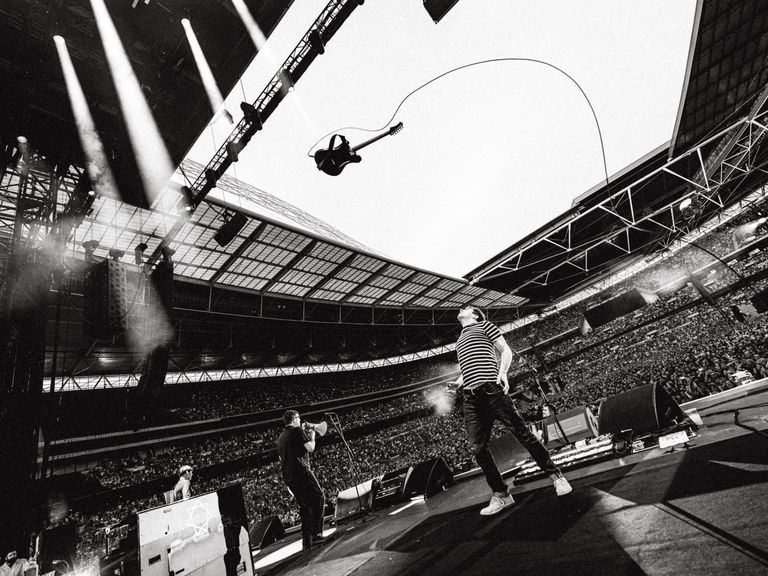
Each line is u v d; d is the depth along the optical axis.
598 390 19.95
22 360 6.14
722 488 1.48
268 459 26.78
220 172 9.02
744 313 13.57
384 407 37.53
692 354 18.19
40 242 7.33
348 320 27.31
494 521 2.13
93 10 7.52
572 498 2.05
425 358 43.72
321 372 34.56
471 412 2.43
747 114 12.11
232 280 19.06
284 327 25.16
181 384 25.36
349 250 19.50
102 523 16.89
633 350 28.95
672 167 16.23
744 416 2.86
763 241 24.38
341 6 7.06
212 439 26.23
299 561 3.11
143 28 8.09
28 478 5.52
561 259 23.64
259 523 7.07
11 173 7.98
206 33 8.41
